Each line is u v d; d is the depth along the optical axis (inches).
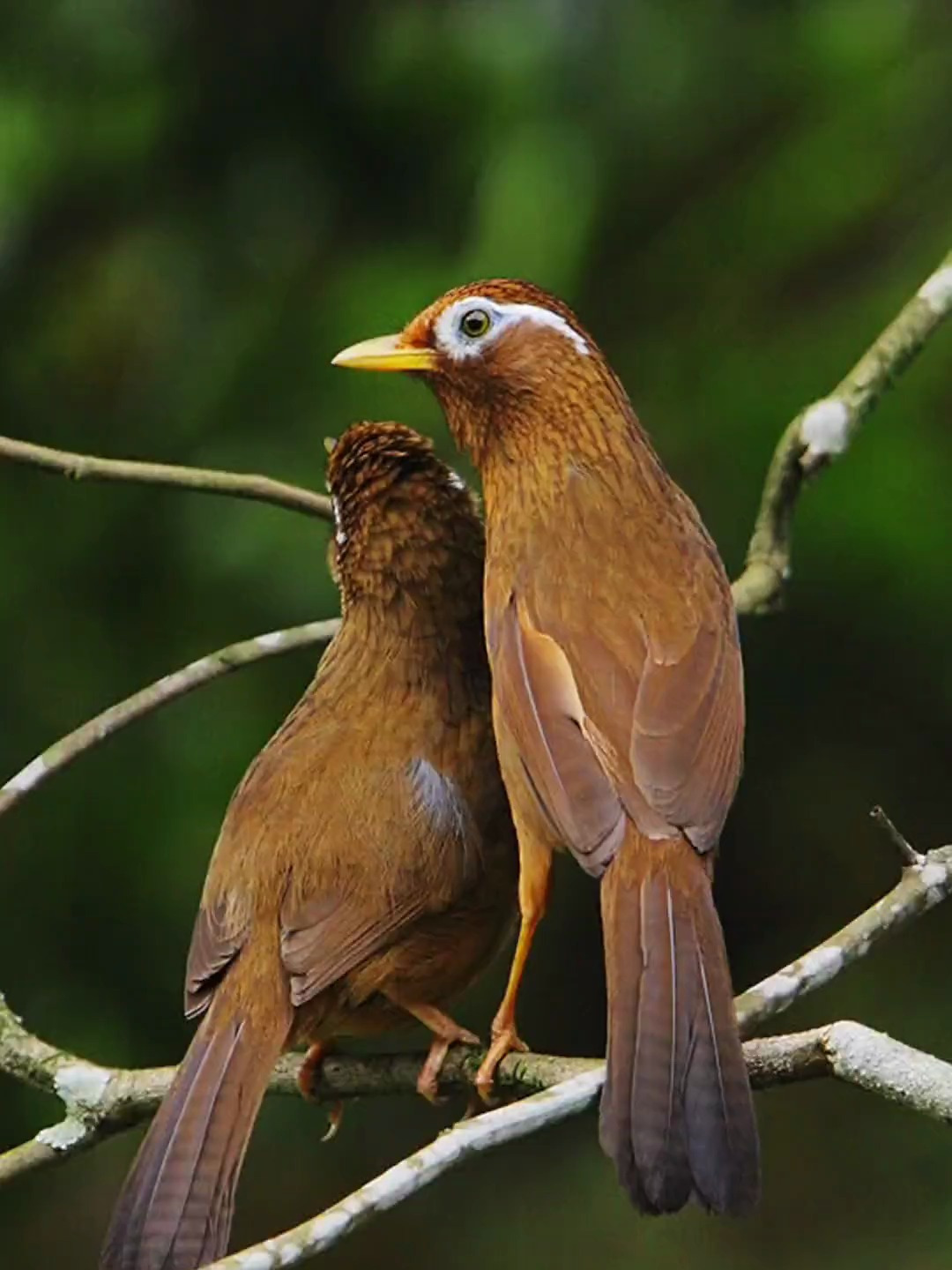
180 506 509.7
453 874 322.0
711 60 517.3
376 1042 515.2
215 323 521.0
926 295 392.5
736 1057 279.4
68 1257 545.6
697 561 331.9
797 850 553.0
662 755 303.1
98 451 518.3
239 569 500.4
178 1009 503.5
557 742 307.7
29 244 514.9
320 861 320.5
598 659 316.2
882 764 542.6
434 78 507.2
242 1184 549.3
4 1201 549.3
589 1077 286.2
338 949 316.8
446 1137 278.1
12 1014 349.1
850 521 510.6
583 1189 557.9
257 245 524.1
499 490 344.8
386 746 329.7
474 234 501.4
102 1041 500.1
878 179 531.5
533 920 313.1
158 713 504.7
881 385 389.1
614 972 286.2
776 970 552.1
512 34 501.4
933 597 513.0
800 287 530.6
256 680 504.7
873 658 528.7
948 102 531.2
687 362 528.4
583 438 342.6
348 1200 271.6
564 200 499.2
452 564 342.0
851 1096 561.6
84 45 509.7
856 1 534.9
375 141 514.3
